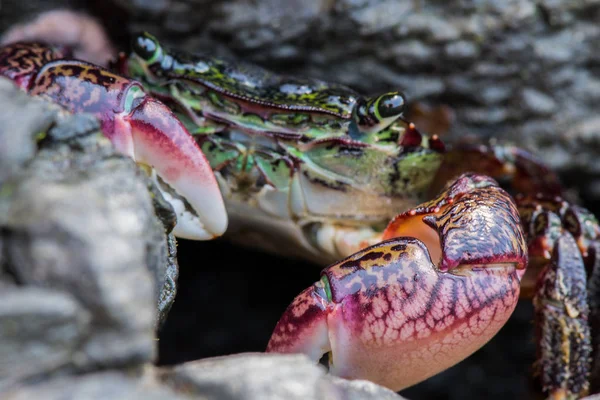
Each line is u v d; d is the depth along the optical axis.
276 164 0.27
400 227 0.26
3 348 0.23
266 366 0.24
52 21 0.29
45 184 0.24
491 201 0.26
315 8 0.29
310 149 0.27
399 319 0.25
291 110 0.27
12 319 0.23
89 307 0.23
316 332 0.25
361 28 0.29
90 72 0.25
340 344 0.25
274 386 0.24
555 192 0.29
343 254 0.28
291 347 0.25
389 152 0.27
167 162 0.25
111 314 0.23
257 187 0.27
